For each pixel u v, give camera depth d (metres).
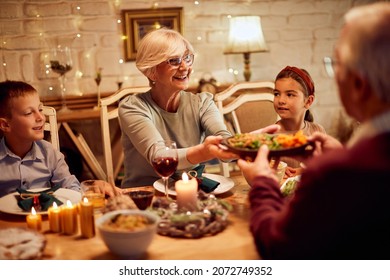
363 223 0.90
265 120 2.56
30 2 3.26
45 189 1.67
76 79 3.43
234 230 1.37
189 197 1.41
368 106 0.94
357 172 0.90
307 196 0.95
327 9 3.82
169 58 1.89
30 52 3.30
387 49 0.88
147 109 1.98
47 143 1.97
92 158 3.13
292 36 3.80
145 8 3.48
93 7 3.39
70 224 1.38
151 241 1.22
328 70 3.88
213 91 3.45
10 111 1.81
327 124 3.94
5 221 1.50
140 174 2.02
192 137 2.06
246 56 3.46
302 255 0.99
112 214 1.27
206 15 3.61
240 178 1.86
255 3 3.69
